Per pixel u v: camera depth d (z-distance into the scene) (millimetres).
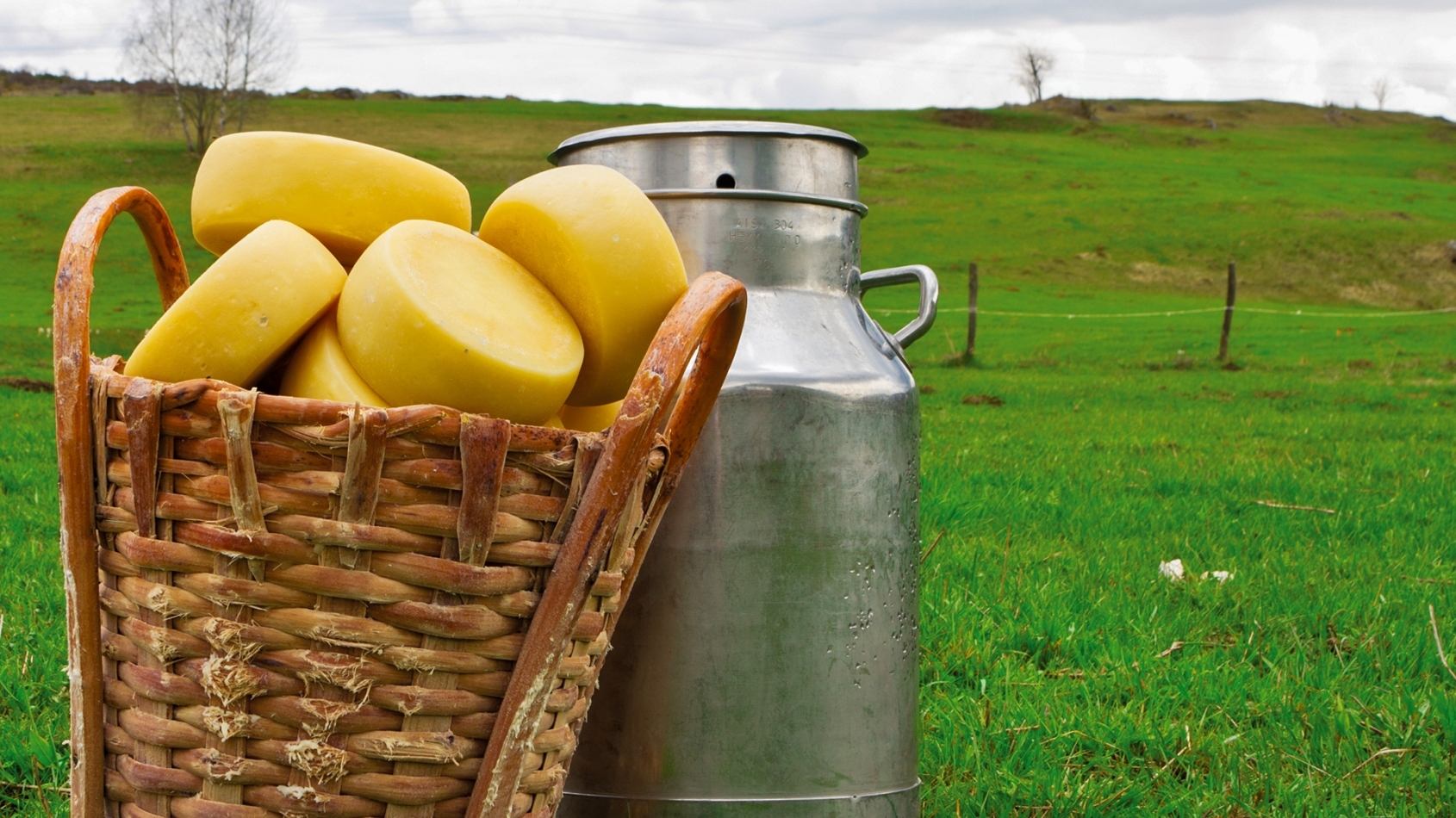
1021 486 6875
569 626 1531
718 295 1598
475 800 1532
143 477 1469
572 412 1979
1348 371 19531
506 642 1550
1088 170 67312
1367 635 3711
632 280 1743
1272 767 2721
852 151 2492
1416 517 6090
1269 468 7832
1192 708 3100
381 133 68688
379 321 1579
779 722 2223
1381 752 2684
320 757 1473
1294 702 3111
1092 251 45656
